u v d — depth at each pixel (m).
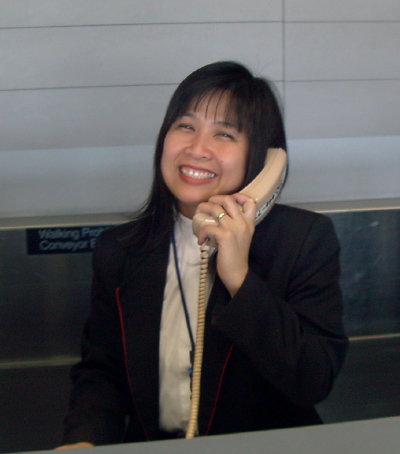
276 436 0.43
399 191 2.01
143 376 0.98
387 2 1.75
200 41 1.70
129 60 1.69
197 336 0.87
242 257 0.85
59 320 1.66
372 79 1.81
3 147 1.73
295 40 1.74
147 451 0.42
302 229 1.00
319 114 1.82
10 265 1.60
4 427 1.65
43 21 1.64
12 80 1.67
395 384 1.79
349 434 0.43
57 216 1.77
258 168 0.98
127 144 1.77
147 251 1.03
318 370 0.88
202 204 0.87
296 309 0.94
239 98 0.95
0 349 1.65
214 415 0.97
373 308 1.76
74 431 0.95
